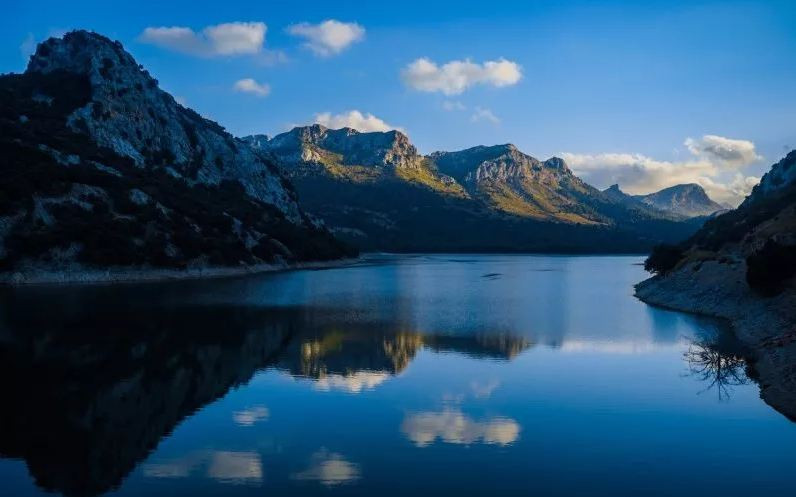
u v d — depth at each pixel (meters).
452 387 34.97
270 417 29.23
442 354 44.59
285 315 65.81
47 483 21.72
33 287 89.25
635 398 32.59
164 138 175.25
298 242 172.50
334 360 42.22
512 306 77.38
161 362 40.75
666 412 30.05
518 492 20.94
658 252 98.56
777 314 48.88
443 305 78.00
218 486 21.45
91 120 153.50
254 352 44.66
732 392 33.59
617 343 48.84
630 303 81.12
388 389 34.69
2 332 50.81
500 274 148.50
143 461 23.67
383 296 89.38
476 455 24.38
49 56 186.00
